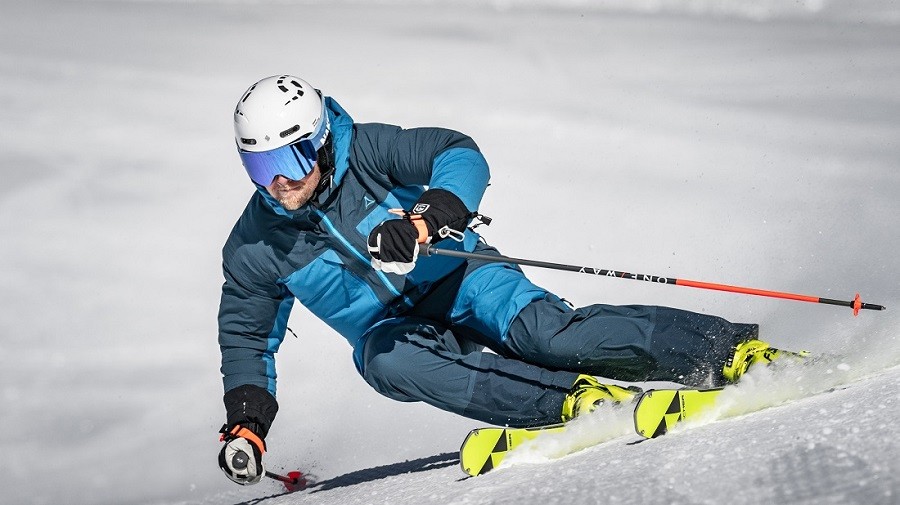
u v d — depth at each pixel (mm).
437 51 50500
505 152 28953
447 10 70375
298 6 72062
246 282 7812
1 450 11906
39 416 13109
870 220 17953
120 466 11188
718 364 7191
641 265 18000
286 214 7418
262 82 7184
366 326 7957
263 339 7973
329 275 7703
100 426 12617
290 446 11242
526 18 65562
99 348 15930
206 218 24016
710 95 36688
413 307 7863
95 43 52094
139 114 35781
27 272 19906
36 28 56156
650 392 6262
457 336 7949
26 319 17328
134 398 13664
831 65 41906
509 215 22375
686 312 7273
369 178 7539
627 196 23375
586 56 48438
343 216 7512
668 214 21391
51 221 23484
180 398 13703
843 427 4992
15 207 24469
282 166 7039
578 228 20969
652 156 27594
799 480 4359
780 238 17703
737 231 19047
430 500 6172
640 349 7145
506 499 5488
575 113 34594
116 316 17500
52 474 11234
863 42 48906
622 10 71375
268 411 7727
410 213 6773
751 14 67125
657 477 4992
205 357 15477
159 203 25188
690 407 6406
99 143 31500
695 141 28953
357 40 54812
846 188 21484
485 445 6648
